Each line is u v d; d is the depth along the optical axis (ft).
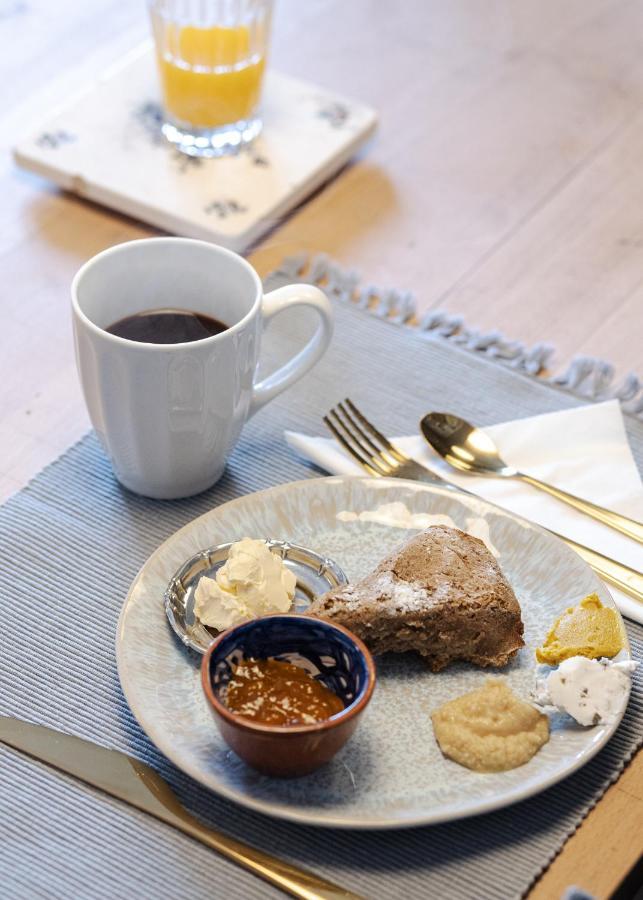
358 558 2.89
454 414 3.31
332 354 3.44
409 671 2.71
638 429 3.28
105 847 2.50
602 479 3.13
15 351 3.43
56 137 3.92
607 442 3.21
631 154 4.15
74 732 2.65
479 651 2.71
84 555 2.95
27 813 2.53
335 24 4.58
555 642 2.69
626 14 4.72
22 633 2.80
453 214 3.91
